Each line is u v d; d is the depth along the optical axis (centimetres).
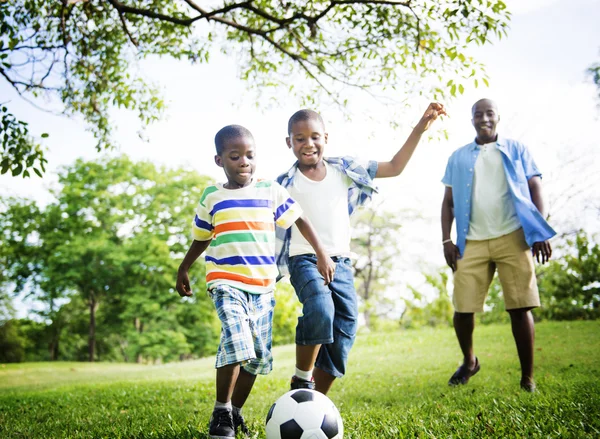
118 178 2928
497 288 1512
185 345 2700
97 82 870
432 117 348
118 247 2797
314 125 332
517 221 438
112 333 3212
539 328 1067
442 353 866
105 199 2908
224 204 296
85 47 827
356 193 347
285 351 1230
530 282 427
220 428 270
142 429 321
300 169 342
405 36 696
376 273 3469
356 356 960
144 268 2739
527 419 280
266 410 399
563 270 1384
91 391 656
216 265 291
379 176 347
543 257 421
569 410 296
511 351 780
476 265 452
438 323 1559
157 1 843
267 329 296
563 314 1350
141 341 2672
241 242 289
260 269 290
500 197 445
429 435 259
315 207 328
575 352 675
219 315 275
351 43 744
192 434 290
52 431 347
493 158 455
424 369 662
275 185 309
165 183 3020
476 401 360
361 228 3450
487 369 591
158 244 2733
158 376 1004
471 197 455
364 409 373
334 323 316
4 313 3403
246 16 855
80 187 2909
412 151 349
